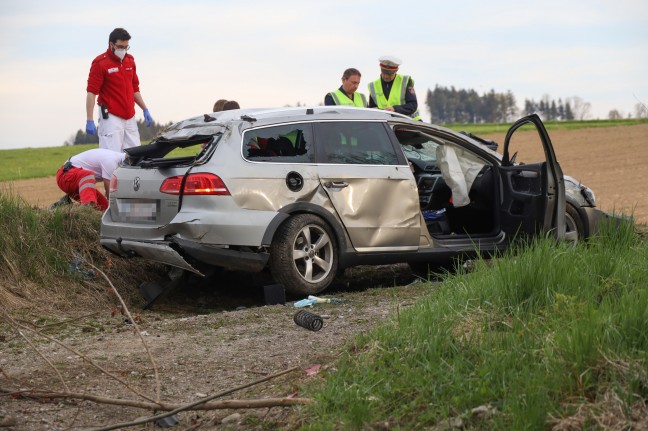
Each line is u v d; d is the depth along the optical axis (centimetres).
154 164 983
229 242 937
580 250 771
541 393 476
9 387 659
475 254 1082
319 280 988
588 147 5128
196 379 681
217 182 939
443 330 602
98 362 735
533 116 1073
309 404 554
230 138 966
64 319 952
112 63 1414
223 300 1081
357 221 1014
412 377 544
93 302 1046
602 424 448
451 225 1165
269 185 963
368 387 550
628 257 782
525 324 596
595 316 551
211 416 596
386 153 1055
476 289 700
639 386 471
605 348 507
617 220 902
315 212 988
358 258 1020
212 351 757
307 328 807
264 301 1066
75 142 7644
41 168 4516
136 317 941
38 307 997
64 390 644
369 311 866
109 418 604
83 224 1154
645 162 3922
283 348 750
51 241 1112
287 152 991
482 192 1120
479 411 487
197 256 934
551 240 782
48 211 1171
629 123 7762
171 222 941
